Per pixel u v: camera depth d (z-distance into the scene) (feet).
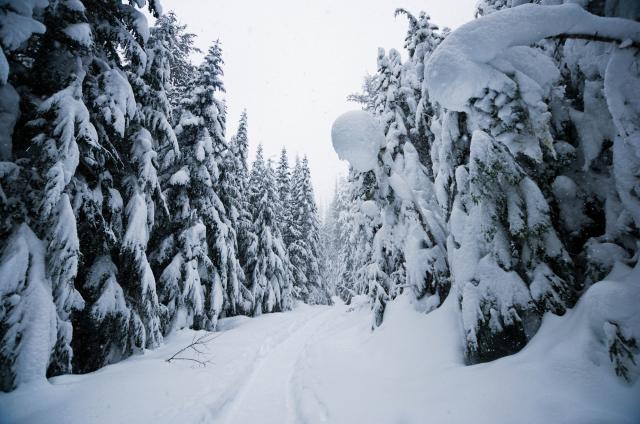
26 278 20.53
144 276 32.32
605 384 12.83
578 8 16.37
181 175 48.06
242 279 73.10
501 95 17.66
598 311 14.14
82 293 28.58
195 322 49.93
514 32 17.31
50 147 21.83
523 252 18.51
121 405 19.71
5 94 22.44
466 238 20.59
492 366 17.20
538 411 12.80
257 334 49.73
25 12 18.65
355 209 59.93
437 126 28.40
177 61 60.39
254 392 26.55
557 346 15.19
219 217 58.59
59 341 22.40
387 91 41.39
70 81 24.07
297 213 122.52
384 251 39.75
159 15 31.24
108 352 30.07
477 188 18.44
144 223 32.27
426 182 34.76
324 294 143.64
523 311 17.90
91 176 27.91
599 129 18.26
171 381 25.00
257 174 98.68
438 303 28.04
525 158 19.35
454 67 18.21
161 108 41.32
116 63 30.99
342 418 18.67
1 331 19.20
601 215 18.66
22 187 22.02
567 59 20.58
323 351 37.68
